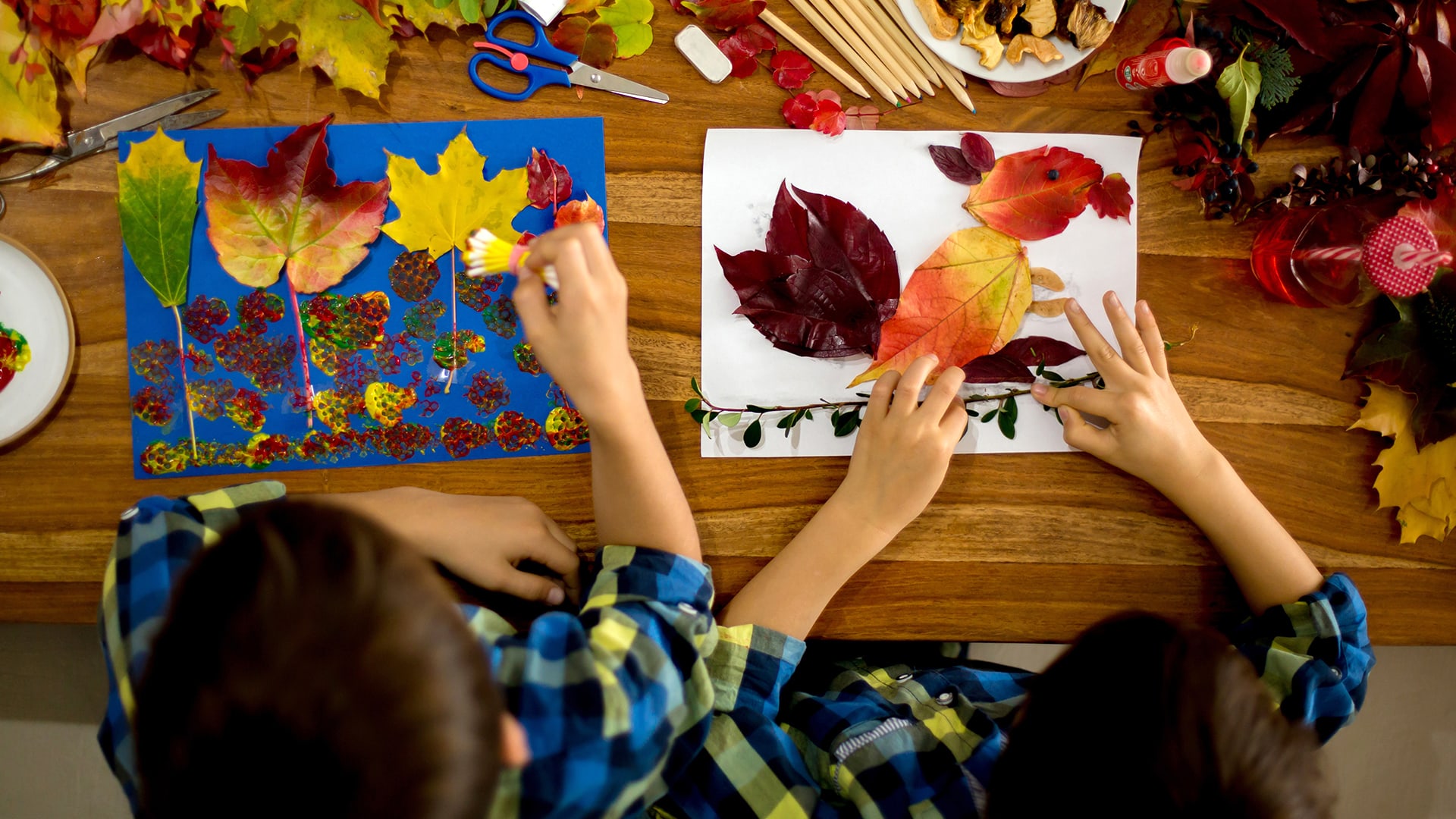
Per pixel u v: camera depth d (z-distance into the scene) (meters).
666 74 0.75
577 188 0.75
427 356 0.75
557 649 0.58
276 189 0.73
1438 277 0.75
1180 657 0.53
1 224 0.73
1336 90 0.73
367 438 0.74
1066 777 0.53
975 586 0.77
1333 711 0.73
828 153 0.76
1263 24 0.75
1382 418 0.79
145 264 0.72
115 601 0.60
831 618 0.77
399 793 0.41
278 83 0.73
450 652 0.44
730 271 0.75
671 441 0.76
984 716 0.76
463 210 0.74
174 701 0.42
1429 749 1.14
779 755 0.69
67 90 0.72
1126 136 0.77
